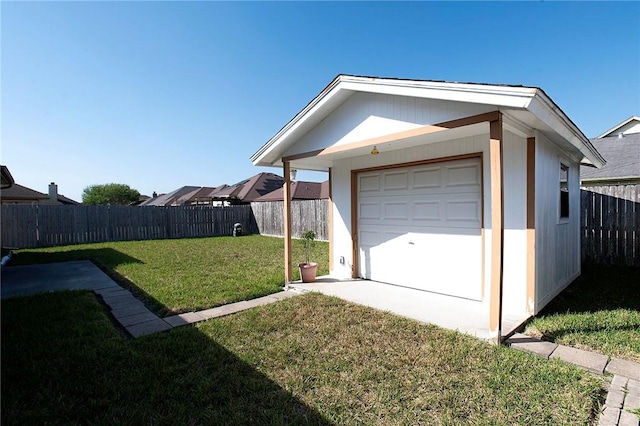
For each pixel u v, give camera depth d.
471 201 4.76
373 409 2.30
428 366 2.87
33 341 3.38
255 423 2.15
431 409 2.29
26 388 2.54
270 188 26.62
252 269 7.48
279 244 12.55
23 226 11.90
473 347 3.19
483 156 4.52
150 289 5.61
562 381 2.56
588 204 7.87
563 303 4.64
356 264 6.44
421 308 4.43
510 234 4.23
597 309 4.33
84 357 3.03
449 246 5.04
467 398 2.39
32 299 4.94
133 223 14.52
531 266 4.04
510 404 2.30
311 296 5.09
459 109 3.55
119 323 4.07
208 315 4.33
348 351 3.20
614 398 2.33
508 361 2.89
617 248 7.48
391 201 5.84
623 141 11.73
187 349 3.24
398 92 3.88
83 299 4.95
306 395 2.48
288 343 3.39
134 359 2.98
